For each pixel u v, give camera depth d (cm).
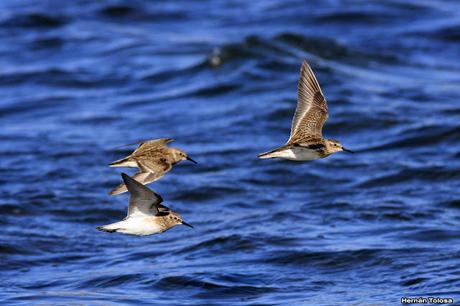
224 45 3359
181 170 2372
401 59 3419
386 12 3997
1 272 1778
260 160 2419
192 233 1977
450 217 2005
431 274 1661
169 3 4200
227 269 1733
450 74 3266
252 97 2958
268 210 2111
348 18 3928
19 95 3055
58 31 3766
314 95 1498
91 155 2478
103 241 1958
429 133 2578
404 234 1895
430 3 4141
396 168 2344
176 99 2977
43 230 2005
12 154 2492
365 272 1702
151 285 1662
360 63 3356
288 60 3291
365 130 2652
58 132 2686
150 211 1298
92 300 1591
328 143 1445
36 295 1636
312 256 1775
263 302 1568
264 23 3894
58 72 3269
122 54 3481
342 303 1550
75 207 2131
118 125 2744
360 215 2036
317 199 2175
